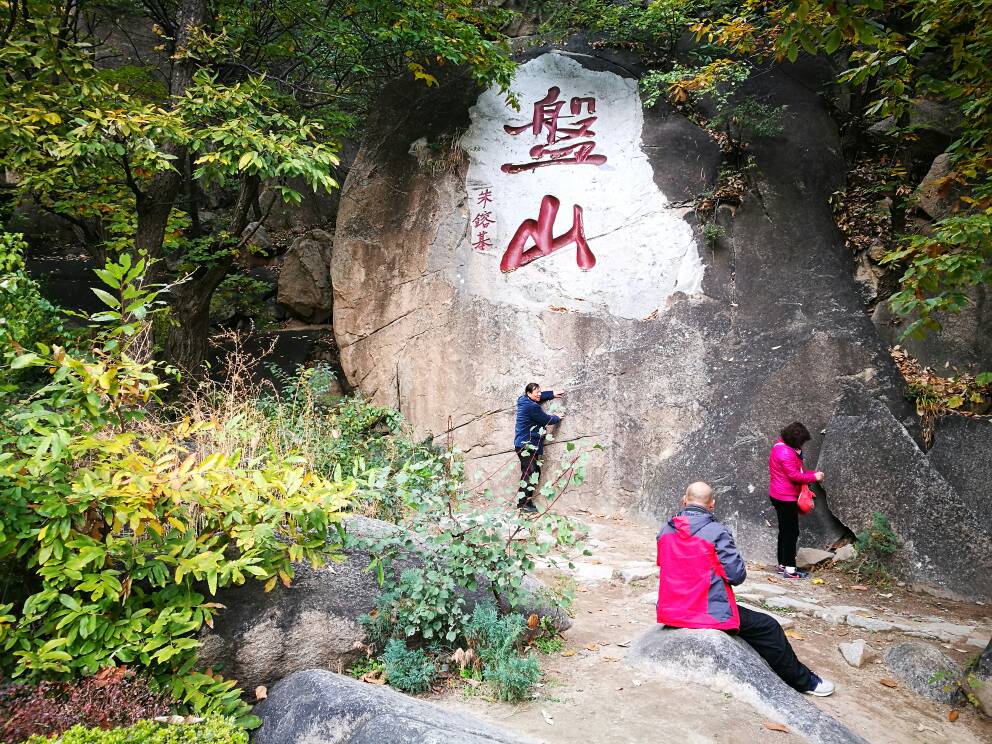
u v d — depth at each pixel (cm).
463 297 844
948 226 432
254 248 1073
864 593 586
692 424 738
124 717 266
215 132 591
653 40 899
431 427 834
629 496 746
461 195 869
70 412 321
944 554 603
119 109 620
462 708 344
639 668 389
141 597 318
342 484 353
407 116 916
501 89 848
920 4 464
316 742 287
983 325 728
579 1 1041
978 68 479
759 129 806
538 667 383
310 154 637
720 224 798
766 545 659
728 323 762
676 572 404
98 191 834
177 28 836
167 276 976
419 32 739
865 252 806
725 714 341
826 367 704
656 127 848
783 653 395
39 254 1219
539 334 816
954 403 680
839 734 329
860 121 899
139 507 304
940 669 423
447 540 399
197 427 356
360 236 894
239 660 346
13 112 593
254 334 1078
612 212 829
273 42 893
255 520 330
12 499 300
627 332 792
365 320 880
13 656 292
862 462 649
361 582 388
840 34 399
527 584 454
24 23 644
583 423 777
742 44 704
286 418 659
